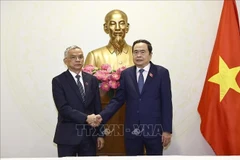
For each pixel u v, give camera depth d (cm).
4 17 362
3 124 359
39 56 363
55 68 363
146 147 256
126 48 345
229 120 294
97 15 366
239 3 354
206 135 304
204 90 324
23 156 359
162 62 363
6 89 360
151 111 250
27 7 364
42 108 361
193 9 364
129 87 255
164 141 247
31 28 364
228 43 313
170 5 365
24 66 362
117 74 262
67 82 253
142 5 366
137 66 260
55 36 364
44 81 362
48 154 359
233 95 299
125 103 271
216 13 362
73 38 364
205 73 361
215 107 304
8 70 361
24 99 361
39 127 361
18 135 359
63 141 246
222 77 305
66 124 250
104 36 364
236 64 306
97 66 337
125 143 256
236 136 291
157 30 364
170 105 252
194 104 361
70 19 365
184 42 363
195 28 363
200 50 362
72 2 366
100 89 272
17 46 362
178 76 362
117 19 337
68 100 250
